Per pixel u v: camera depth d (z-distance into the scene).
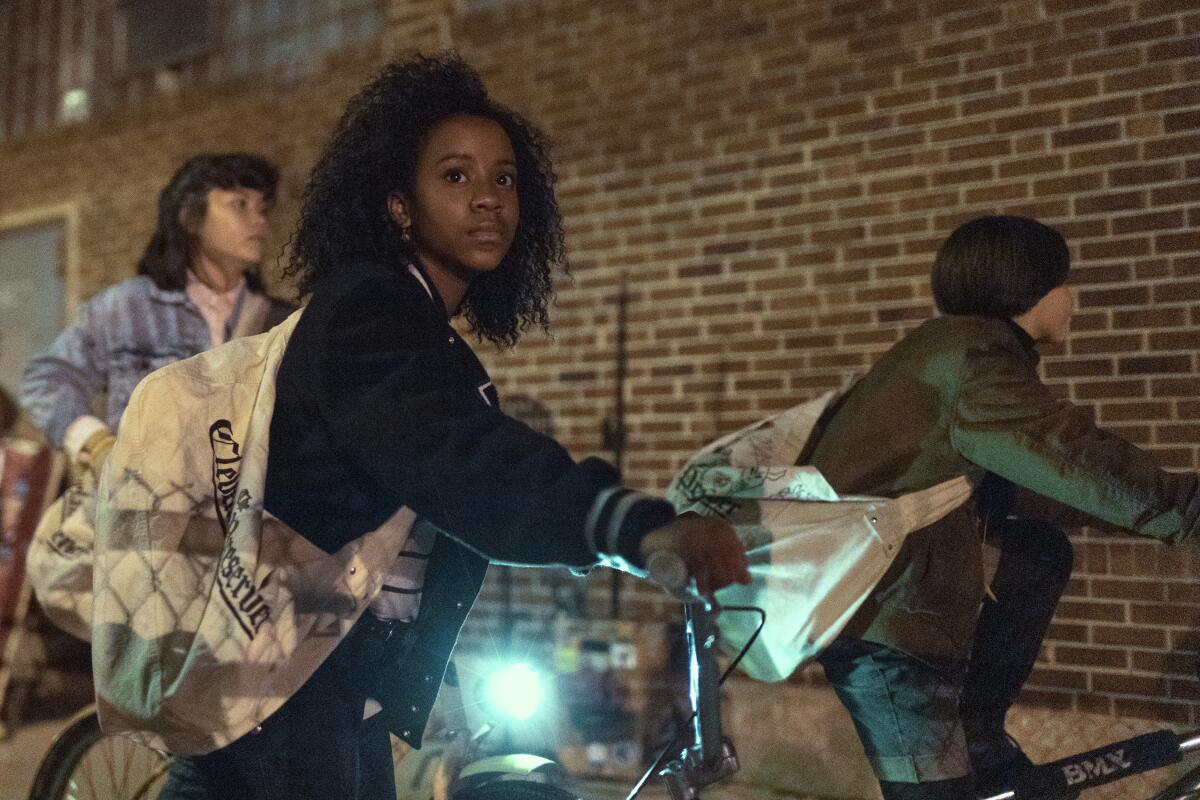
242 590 1.77
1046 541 2.86
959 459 2.53
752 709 4.29
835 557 2.50
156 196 6.82
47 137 7.40
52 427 3.81
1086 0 3.90
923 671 2.51
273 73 6.30
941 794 2.46
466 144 1.97
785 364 4.52
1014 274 2.64
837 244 4.41
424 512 1.70
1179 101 3.72
